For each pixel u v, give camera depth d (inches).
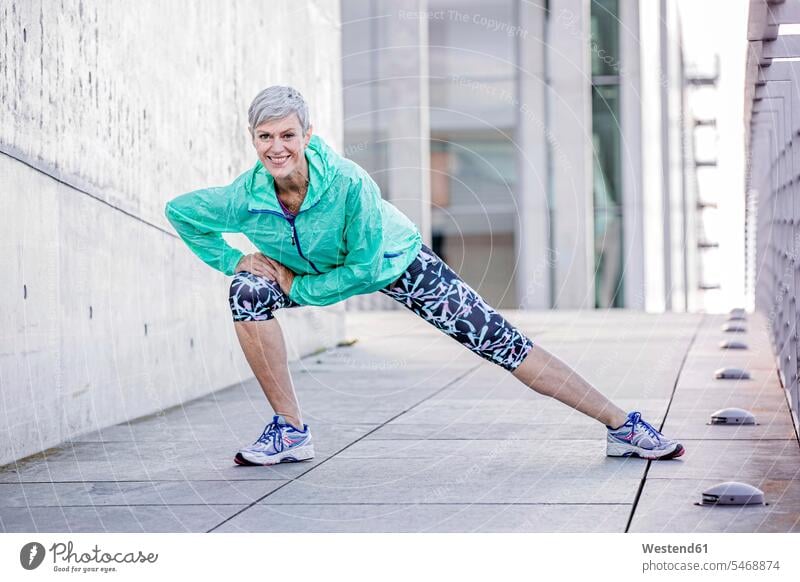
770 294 284.8
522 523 104.0
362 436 157.5
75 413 161.2
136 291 187.0
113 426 173.5
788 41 162.1
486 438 153.0
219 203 128.1
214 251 135.2
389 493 117.7
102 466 137.1
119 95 181.5
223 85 242.1
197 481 126.2
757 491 109.4
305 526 105.0
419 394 208.4
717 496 108.7
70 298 160.7
